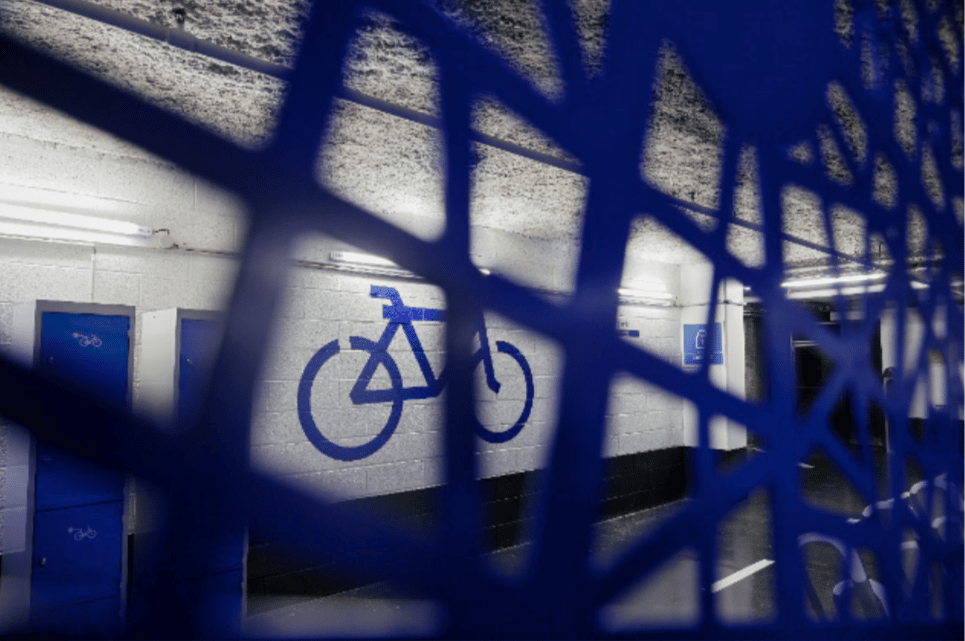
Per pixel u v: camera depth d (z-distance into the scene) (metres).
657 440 6.84
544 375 5.59
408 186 3.89
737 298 7.21
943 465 3.19
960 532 3.10
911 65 2.85
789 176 2.67
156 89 2.39
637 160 1.95
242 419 2.68
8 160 3.10
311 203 1.95
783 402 2.69
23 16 1.82
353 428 4.38
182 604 2.77
